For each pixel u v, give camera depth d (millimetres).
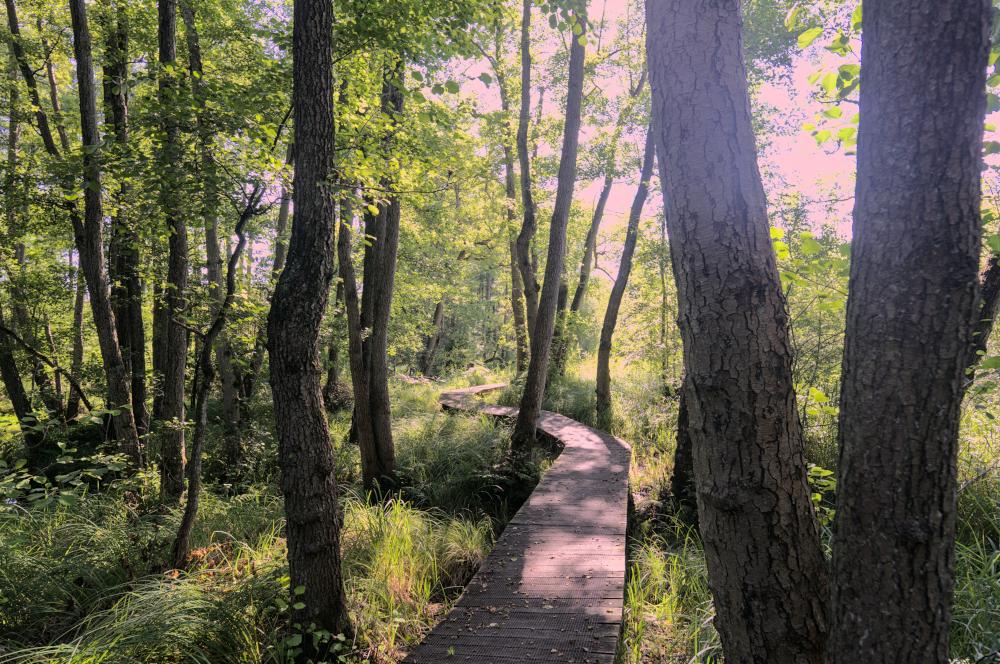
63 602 3963
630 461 7840
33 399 10406
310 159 3168
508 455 8430
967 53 1308
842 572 1544
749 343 1714
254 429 9367
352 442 10062
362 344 8055
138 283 8516
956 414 1409
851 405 1514
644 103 10992
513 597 3832
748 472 1740
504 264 17750
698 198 1716
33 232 8078
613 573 4148
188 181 4352
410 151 5906
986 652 2912
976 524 4445
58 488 4086
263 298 6656
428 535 5207
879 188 1423
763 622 1769
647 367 13211
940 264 1363
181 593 3557
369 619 3760
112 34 7641
